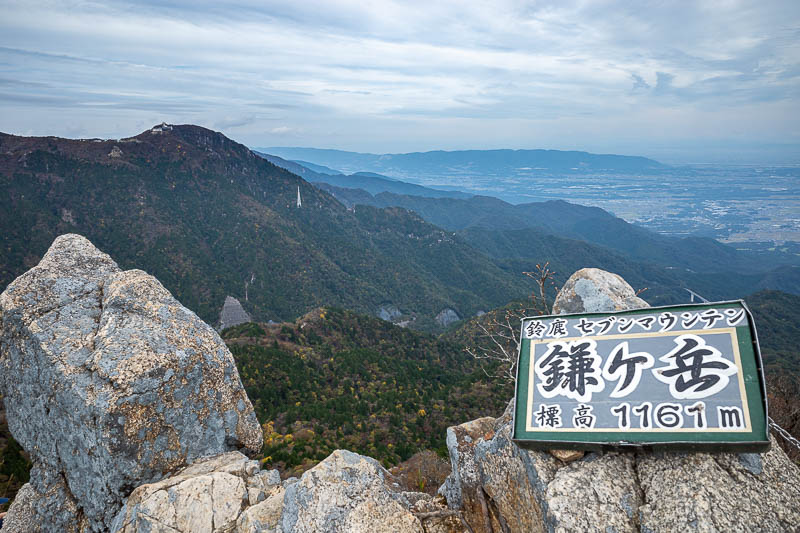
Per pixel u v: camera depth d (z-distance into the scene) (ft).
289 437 85.46
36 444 26.45
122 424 23.38
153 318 26.63
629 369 16.70
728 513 13.82
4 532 25.46
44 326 25.76
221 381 27.14
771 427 17.84
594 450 16.24
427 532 20.57
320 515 19.19
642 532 14.33
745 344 15.38
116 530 21.61
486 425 24.62
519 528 18.48
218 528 21.36
